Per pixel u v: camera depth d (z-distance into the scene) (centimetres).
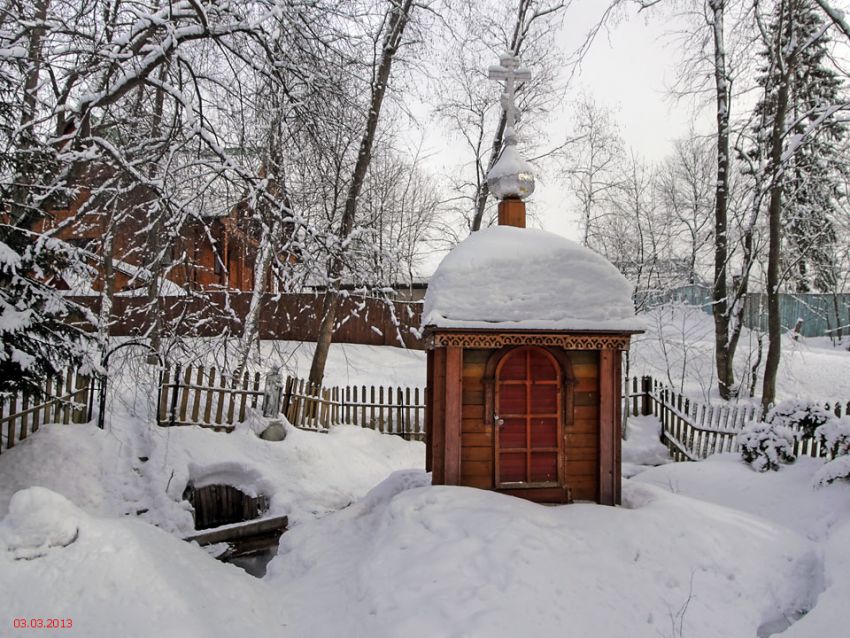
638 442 1241
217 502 898
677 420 1212
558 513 505
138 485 820
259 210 852
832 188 1478
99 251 880
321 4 811
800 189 1517
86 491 768
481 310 549
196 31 691
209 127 769
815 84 1288
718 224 1556
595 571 420
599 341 562
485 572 402
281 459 987
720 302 1570
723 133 1514
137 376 809
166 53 684
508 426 568
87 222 989
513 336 555
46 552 353
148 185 715
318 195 1097
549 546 436
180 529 766
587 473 571
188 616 341
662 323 1692
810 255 1798
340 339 2069
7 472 739
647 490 584
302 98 800
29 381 664
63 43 736
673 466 860
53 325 666
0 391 640
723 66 1479
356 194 1246
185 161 851
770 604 423
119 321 930
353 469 1058
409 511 499
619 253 1883
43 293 630
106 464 827
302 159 858
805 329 2364
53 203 766
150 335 876
